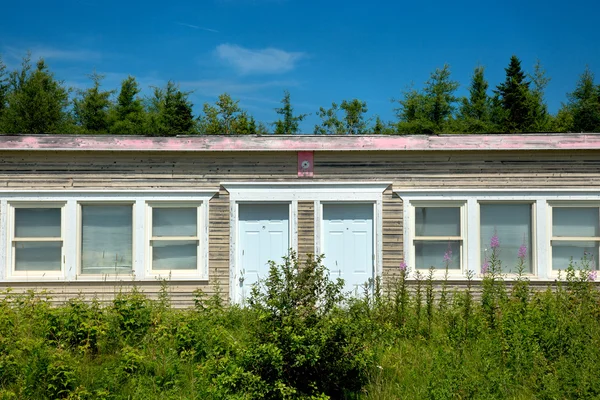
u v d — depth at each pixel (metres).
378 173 12.05
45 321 8.95
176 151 11.95
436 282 11.86
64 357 7.84
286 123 42.72
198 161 12.09
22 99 39.56
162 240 12.08
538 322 8.82
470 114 44.03
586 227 12.06
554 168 11.99
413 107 43.88
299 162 12.05
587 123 40.25
